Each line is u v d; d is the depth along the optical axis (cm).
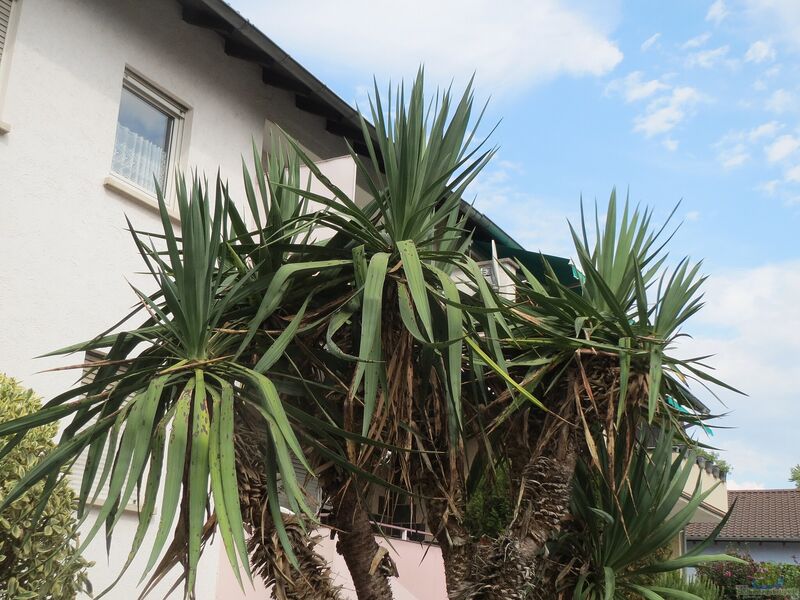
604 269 564
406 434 455
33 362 802
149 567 313
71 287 852
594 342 497
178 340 420
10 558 530
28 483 355
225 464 342
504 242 1337
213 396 367
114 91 942
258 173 519
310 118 1254
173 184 1028
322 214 459
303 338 455
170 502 328
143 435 349
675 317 518
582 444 521
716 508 1967
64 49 888
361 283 435
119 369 443
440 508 473
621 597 596
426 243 476
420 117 482
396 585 1180
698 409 550
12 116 820
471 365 465
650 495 582
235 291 426
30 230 820
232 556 317
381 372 414
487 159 479
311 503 429
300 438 433
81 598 789
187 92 1054
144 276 931
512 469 511
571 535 592
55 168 855
